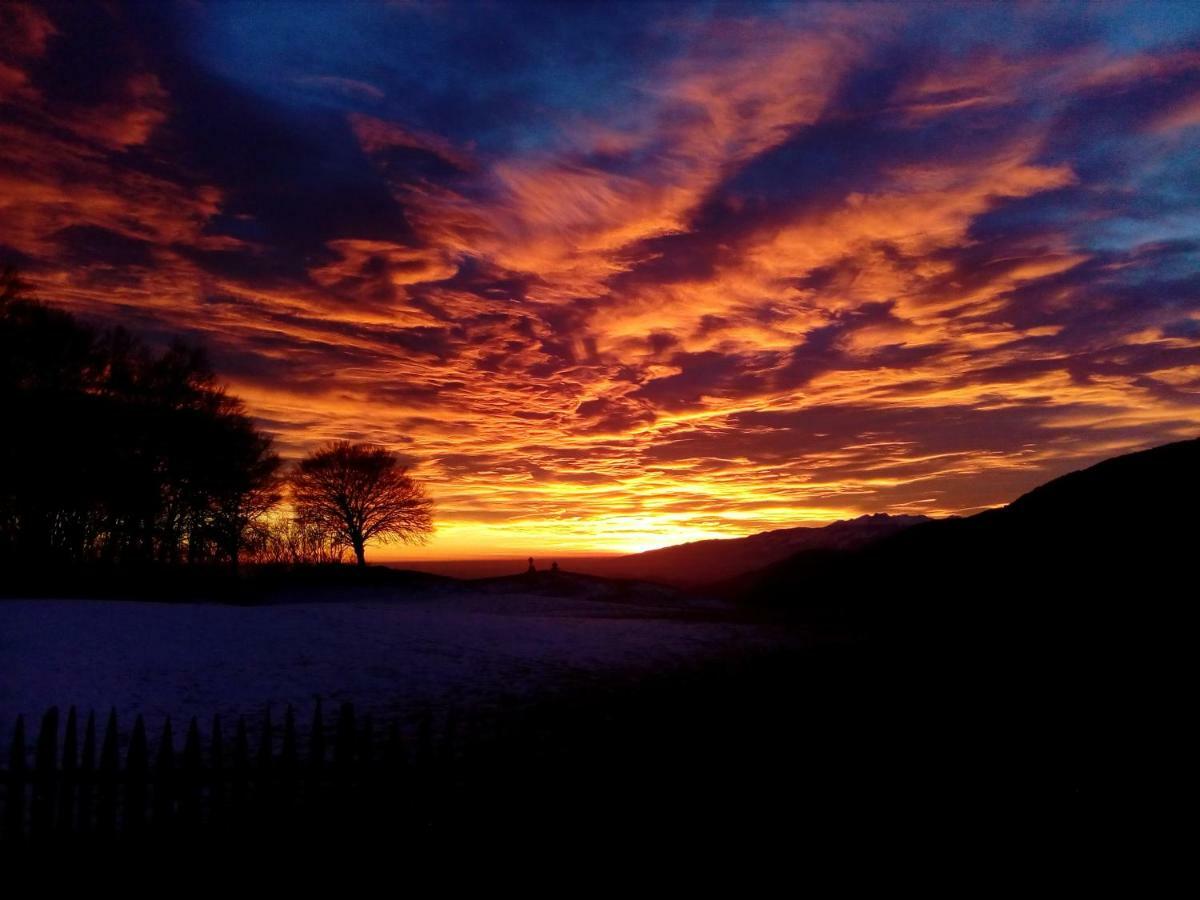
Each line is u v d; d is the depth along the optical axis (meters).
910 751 9.59
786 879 6.21
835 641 21.27
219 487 35.72
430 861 6.33
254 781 6.18
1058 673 14.57
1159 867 6.43
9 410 27.97
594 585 43.56
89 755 6.02
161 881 5.94
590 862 6.46
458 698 13.66
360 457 50.62
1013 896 5.98
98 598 27.83
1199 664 14.37
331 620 21.17
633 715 11.81
